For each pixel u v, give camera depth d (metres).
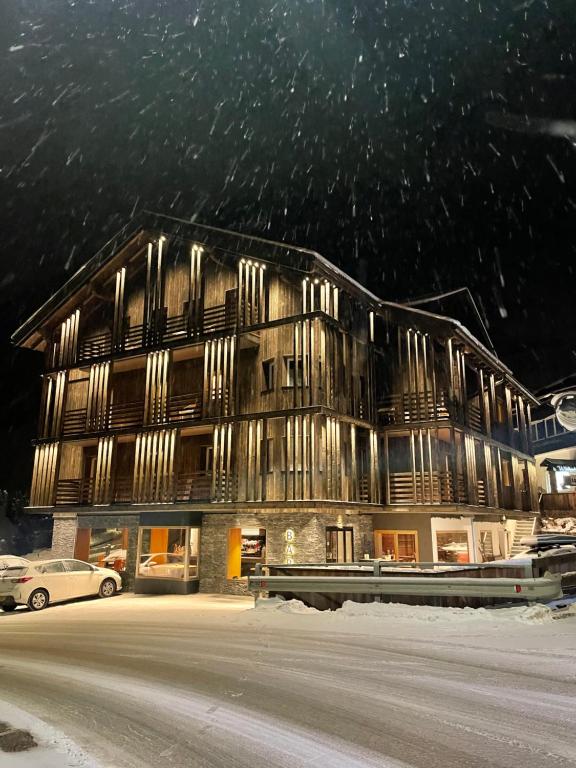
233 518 19.86
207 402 21.05
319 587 12.18
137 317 24.77
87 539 23.64
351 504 19.44
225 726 5.34
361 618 10.59
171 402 23.02
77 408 25.52
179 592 19.69
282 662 7.78
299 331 19.72
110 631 11.41
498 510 25.03
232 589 19.30
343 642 8.87
